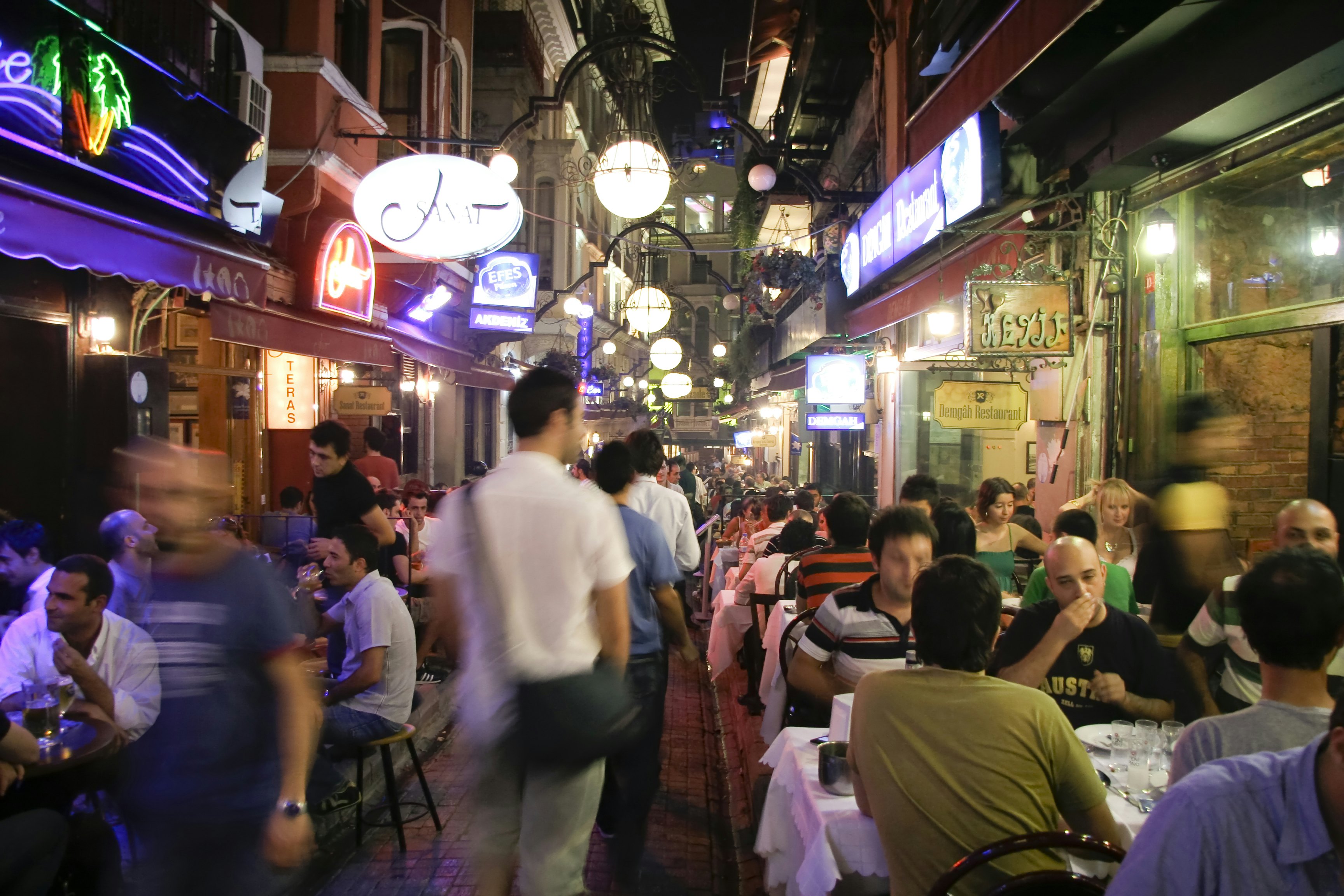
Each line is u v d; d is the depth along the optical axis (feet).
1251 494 20.03
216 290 20.56
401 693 15.17
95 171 19.11
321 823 15.43
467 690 9.12
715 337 179.63
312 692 9.87
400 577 23.90
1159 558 13.87
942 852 8.04
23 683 12.96
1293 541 12.12
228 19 25.94
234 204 25.80
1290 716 6.66
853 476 57.93
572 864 9.09
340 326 31.30
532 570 8.95
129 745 11.96
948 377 35.29
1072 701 11.51
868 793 8.56
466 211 29.37
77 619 11.80
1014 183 23.81
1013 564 20.43
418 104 44.96
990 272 21.80
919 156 28.37
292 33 31.04
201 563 9.15
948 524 15.80
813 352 53.31
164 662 8.88
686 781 18.61
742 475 86.63
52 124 18.25
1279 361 20.20
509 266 51.72
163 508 9.05
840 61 46.06
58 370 20.30
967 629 8.37
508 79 81.97
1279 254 18.19
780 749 12.25
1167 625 13.69
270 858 8.88
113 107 19.86
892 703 8.52
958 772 8.09
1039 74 20.56
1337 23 13.80
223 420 35.24
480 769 9.08
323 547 17.54
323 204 34.63
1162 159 19.72
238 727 8.91
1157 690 11.40
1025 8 18.81
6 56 17.10
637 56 31.53
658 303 51.52
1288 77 15.26
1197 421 13.75
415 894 13.34
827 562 15.96
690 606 34.65
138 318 23.24
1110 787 9.75
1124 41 17.69
